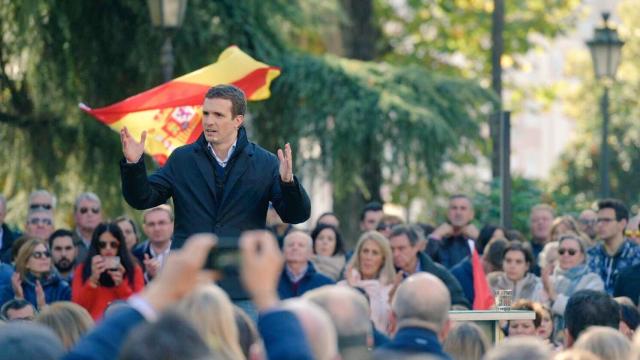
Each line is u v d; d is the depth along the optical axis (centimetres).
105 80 3362
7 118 3353
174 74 3381
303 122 3722
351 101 3716
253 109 3678
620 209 2545
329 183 3809
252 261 991
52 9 3259
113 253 2142
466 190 3909
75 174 3419
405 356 1186
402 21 5462
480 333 1435
